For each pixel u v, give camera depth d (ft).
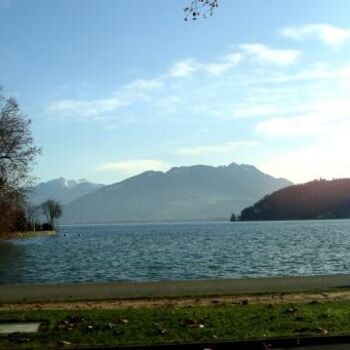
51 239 411.75
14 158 184.65
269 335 38.19
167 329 40.14
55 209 536.83
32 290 69.31
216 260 156.25
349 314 45.91
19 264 160.76
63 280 110.22
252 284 72.95
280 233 384.06
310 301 55.88
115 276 116.78
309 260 153.28
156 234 476.95
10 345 35.91
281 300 57.16
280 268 130.62
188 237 370.32
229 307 51.06
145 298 59.72
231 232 450.30
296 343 36.83
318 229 461.78
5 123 184.75
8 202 183.73
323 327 40.73
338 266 134.92
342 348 35.99
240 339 36.96
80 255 202.90
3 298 62.23
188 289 67.97
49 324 42.63
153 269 131.54
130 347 35.19
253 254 179.83
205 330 39.70
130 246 266.57
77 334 38.91
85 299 59.93
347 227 515.09
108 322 42.73
